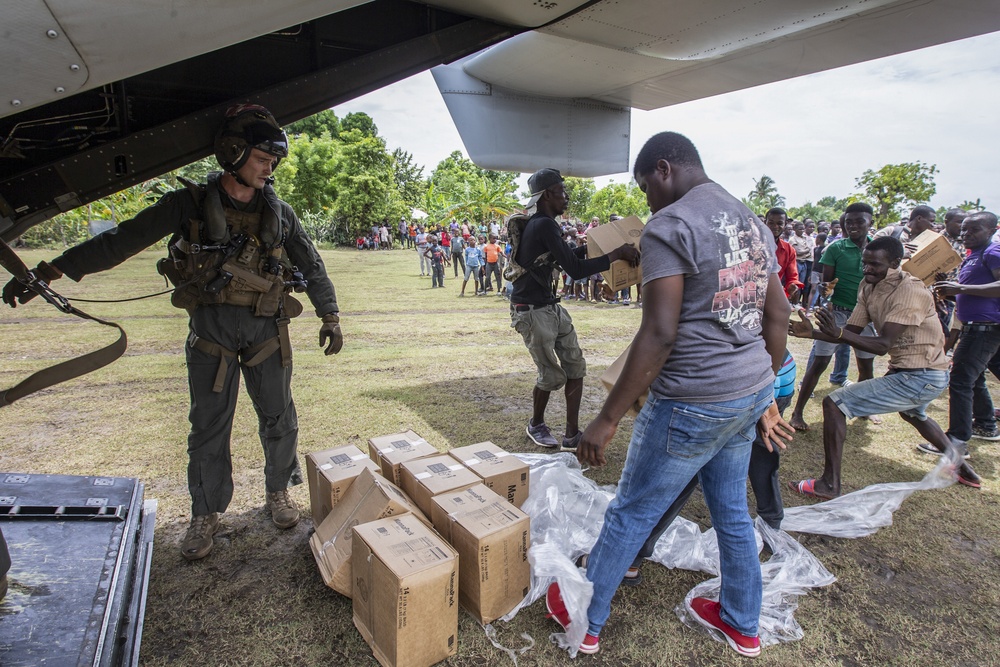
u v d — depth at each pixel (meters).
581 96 4.71
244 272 2.17
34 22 1.14
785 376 2.67
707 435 1.64
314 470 2.49
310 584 2.21
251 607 2.08
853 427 4.16
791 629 2.04
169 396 4.51
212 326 2.22
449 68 4.23
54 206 2.08
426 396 4.60
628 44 3.56
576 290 11.34
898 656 1.93
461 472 2.41
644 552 2.21
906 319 2.77
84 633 1.51
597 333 7.48
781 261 4.54
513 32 3.05
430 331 7.61
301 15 1.50
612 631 2.01
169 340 6.64
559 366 3.45
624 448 3.64
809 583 2.27
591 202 52.97
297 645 1.90
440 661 1.83
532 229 3.20
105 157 2.09
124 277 12.64
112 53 1.25
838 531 2.65
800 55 3.92
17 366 5.32
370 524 1.94
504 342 6.93
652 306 1.56
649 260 1.58
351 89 2.59
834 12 3.24
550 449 3.55
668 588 2.26
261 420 2.55
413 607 1.71
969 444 3.85
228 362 2.27
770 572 2.32
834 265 4.42
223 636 1.93
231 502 2.82
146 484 2.98
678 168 1.73
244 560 2.36
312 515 2.58
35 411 4.11
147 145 2.13
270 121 2.01
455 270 15.73
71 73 1.23
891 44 3.76
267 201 2.18
